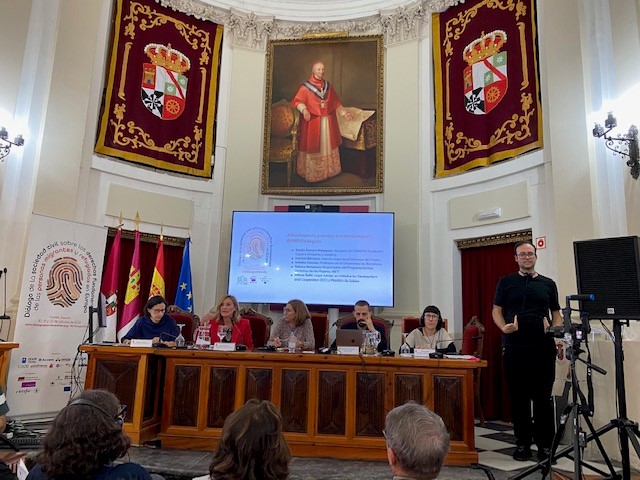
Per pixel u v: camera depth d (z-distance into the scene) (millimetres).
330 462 3311
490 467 3324
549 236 5316
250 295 6594
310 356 3502
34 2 5137
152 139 6680
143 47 6758
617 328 2871
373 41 7395
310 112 7379
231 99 7359
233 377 3602
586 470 3266
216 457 1256
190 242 6824
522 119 5820
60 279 4660
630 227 3904
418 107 6973
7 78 4762
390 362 3449
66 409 1311
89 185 6055
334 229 6625
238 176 7184
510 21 6152
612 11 4305
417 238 6637
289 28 7660
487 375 5797
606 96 4309
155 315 4391
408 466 1145
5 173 4703
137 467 1330
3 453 3229
